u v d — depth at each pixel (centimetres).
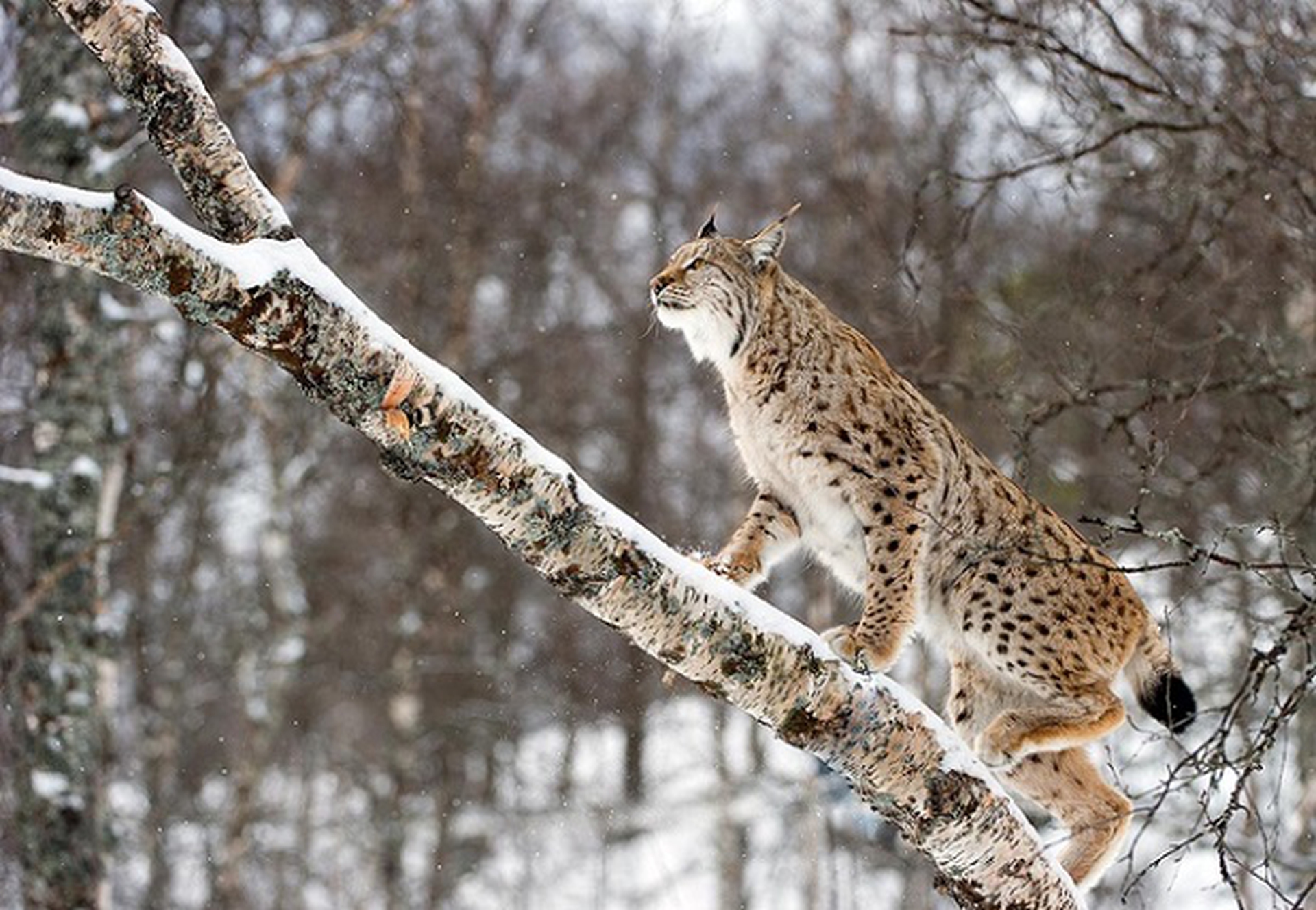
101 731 1475
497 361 2438
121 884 2256
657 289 999
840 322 1013
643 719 2623
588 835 2480
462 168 2359
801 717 666
